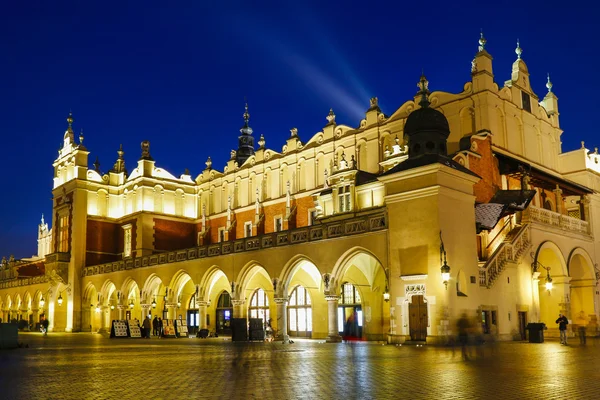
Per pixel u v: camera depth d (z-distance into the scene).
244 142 77.00
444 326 28.05
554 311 37.25
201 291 44.47
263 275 45.28
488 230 33.09
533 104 44.97
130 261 52.47
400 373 14.78
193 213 61.09
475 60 39.97
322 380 13.37
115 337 41.81
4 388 12.40
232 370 15.95
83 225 59.16
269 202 51.78
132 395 11.23
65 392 11.74
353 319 39.78
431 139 31.47
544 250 37.12
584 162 45.72
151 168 59.38
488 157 36.53
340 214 39.56
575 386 12.05
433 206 29.23
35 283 66.44
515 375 14.09
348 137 46.28
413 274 29.48
